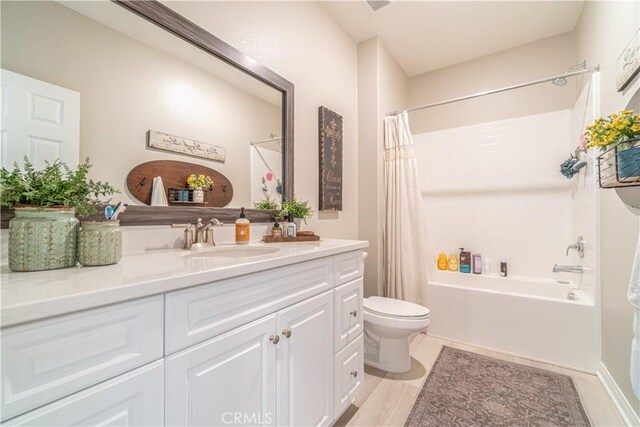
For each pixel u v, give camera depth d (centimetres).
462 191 281
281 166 166
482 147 273
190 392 70
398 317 173
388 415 143
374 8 206
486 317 218
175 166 117
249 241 142
